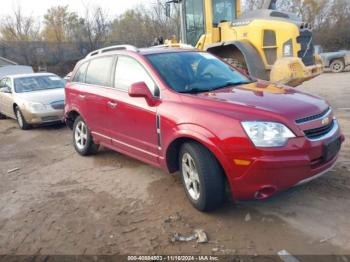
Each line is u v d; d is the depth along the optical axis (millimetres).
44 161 7012
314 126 3912
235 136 3787
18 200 5191
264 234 3799
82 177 5875
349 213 4043
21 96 10320
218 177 4066
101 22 31656
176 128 4320
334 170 5160
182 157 4441
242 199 3938
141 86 4707
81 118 6824
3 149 8297
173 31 28688
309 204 4297
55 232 4207
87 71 6617
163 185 5230
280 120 3746
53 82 11477
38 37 36938
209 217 4211
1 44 32031
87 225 4297
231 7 11391
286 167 3678
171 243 3787
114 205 4754
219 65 5582
